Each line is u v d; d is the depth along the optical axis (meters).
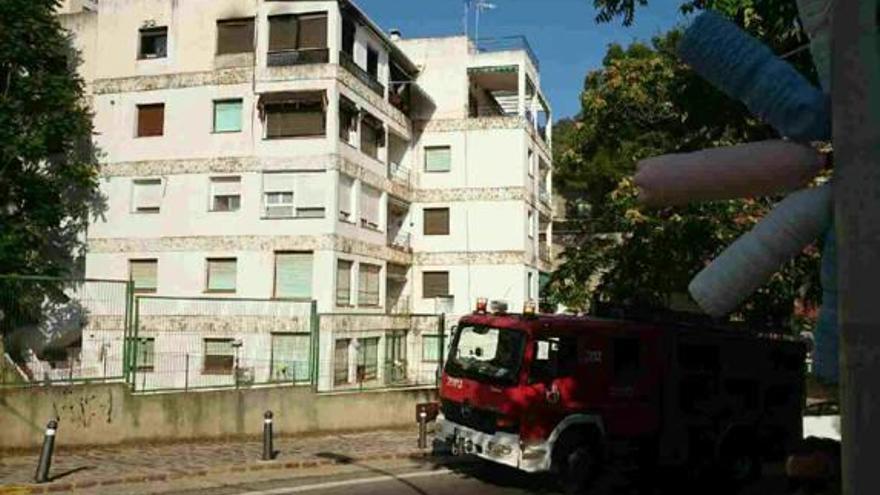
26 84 24.86
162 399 15.54
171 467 13.17
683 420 12.88
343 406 18.47
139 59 28.62
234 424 16.61
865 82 1.79
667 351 12.85
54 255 28.50
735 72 2.24
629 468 12.70
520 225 34.03
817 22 2.17
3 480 11.67
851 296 1.78
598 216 26.20
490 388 12.02
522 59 34.97
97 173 28.06
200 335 26.94
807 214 2.14
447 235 34.56
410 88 34.84
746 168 2.19
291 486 12.34
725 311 2.29
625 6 9.35
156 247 27.91
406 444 16.81
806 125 2.13
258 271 27.09
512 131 34.41
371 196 30.34
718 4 8.53
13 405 13.56
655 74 21.42
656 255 18.80
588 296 23.11
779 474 15.05
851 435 1.76
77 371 15.44
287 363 23.67
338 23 27.28
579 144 24.45
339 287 27.39
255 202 27.31
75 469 12.68
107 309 16.66
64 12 34.12
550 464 11.62
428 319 31.88
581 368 12.06
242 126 27.58
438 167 35.00
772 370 14.23
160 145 28.14
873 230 1.75
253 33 27.75
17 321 14.63
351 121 28.67
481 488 12.50
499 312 13.08
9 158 24.50
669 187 2.26
